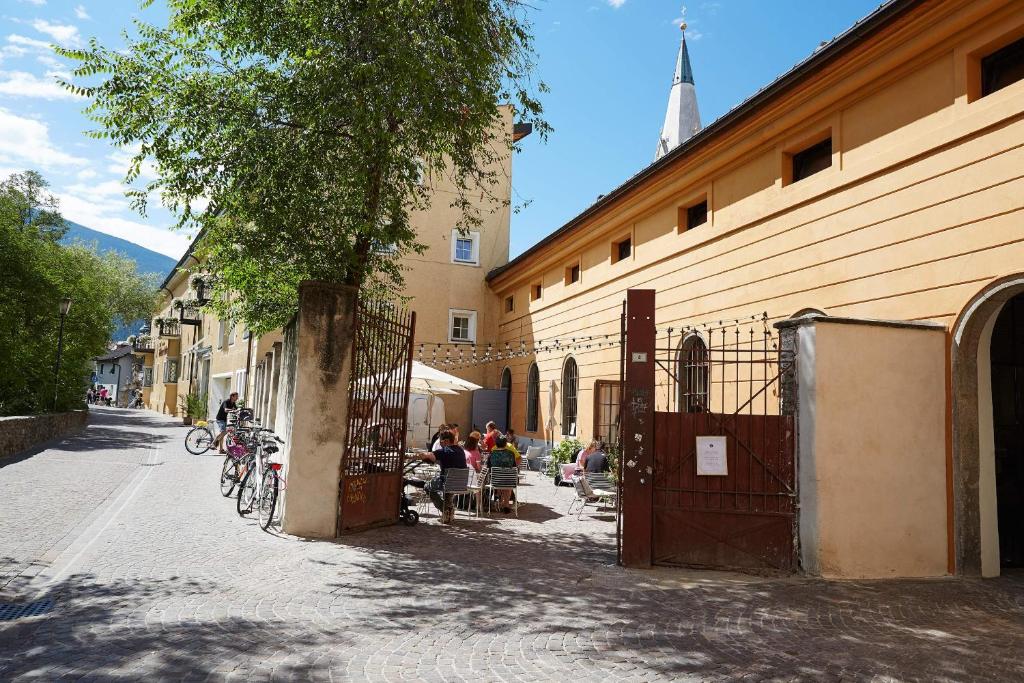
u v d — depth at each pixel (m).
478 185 11.36
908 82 8.37
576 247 18.09
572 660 4.52
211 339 32.38
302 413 8.46
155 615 5.03
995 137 7.11
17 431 14.13
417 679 4.08
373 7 8.22
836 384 7.38
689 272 12.91
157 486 11.29
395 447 9.73
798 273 10.02
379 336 9.41
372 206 9.99
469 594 6.05
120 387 70.06
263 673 4.04
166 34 9.27
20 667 3.97
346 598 5.75
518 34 9.97
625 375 7.71
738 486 7.50
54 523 7.96
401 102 8.92
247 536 7.96
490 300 24.84
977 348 7.49
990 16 7.31
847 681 4.29
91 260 40.34
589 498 11.16
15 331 17.19
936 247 7.75
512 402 22.70
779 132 10.50
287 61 9.36
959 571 7.32
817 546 7.18
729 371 11.47
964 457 7.42
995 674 4.48
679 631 5.22
